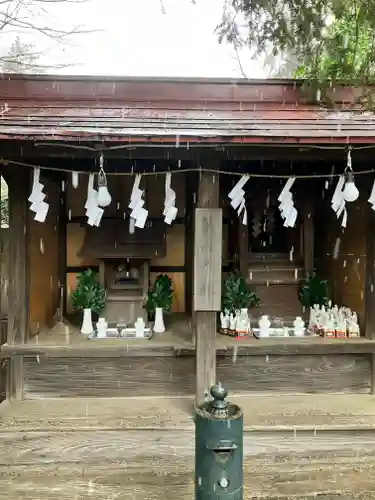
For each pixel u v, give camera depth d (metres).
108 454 3.84
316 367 4.56
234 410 2.97
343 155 3.89
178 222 5.40
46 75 4.68
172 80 4.74
